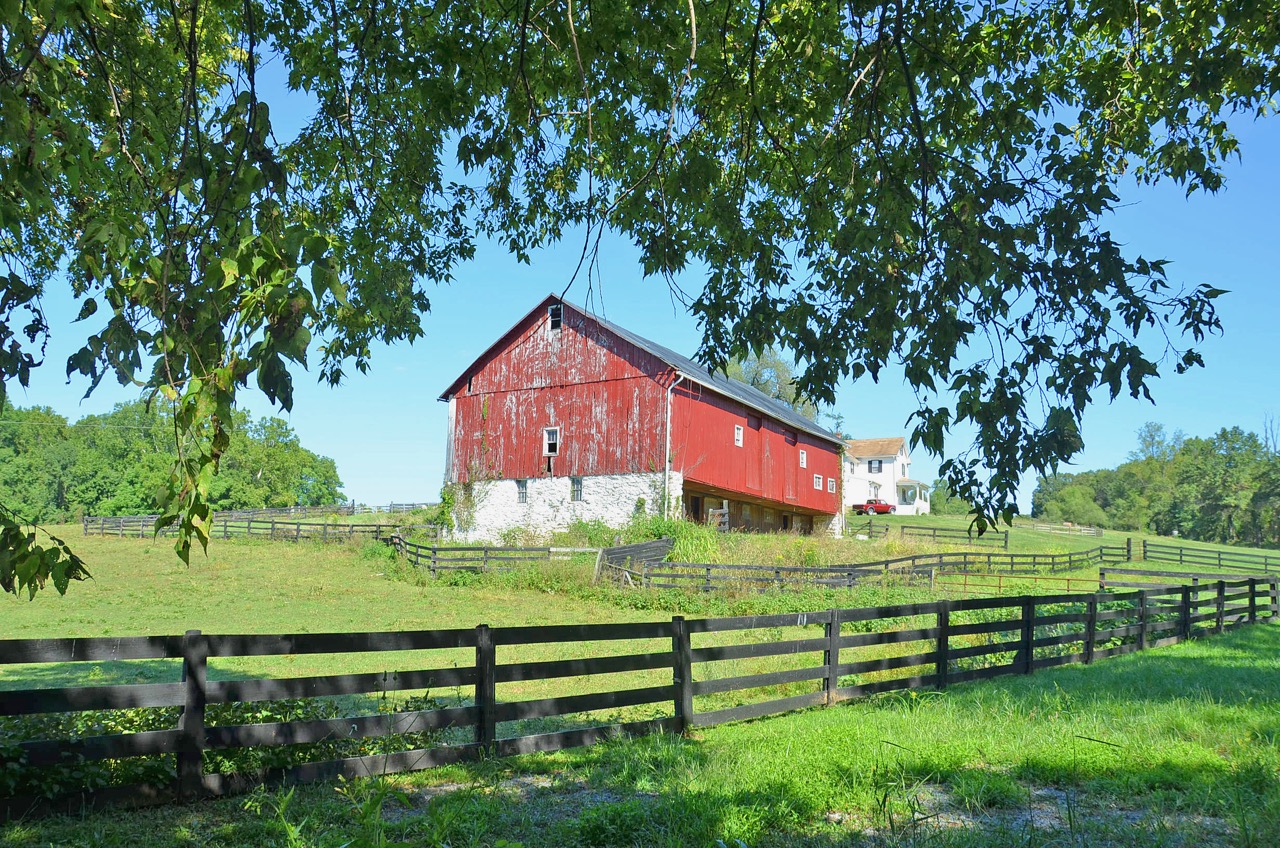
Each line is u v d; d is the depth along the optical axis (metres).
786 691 13.47
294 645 6.52
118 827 5.42
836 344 6.87
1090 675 11.96
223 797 6.16
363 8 7.14
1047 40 7.80
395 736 7.49
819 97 7.74
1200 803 5.66
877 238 5.84
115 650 5.75
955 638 17.78
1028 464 5.42
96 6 3.85
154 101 6.70
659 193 7.46
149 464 84.19
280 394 3.00
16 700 5.43
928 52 6.92
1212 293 5.32
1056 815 5.55
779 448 44.75
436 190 9.02
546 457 38.31
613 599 25.34
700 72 7.51
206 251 3.62
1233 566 42.97
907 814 5.50
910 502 96.50
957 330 5.56
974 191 5.85
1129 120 8.17
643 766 6.92
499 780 6.83
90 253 3.51
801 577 26.38
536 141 8.28
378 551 38.78
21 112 3.52
